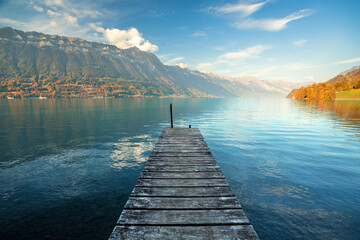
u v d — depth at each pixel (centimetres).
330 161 1255
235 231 385
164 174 692
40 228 652
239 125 2958
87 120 3631
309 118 3731
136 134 2309
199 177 664
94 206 781
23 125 2956
